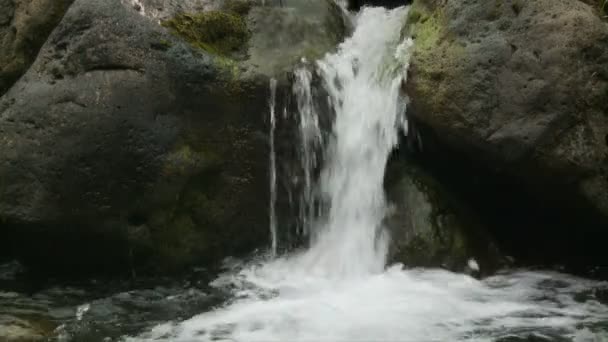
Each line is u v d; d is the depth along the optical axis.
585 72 5.80
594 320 5.24
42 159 5.90
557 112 5.78
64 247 6.08
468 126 6.02
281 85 6.48
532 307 5.49
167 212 6.23
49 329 5.20
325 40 7.03
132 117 5.95
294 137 6.62
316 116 6.67
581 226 6.17
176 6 6.60
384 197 6.49
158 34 6.11
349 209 6.62
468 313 5.36
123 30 6.01
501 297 5.70
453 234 6.21
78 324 5.30
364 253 6.38
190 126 6.23
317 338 4.95
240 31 6.72
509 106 5.90
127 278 6.29
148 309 5.62
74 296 5.91
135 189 6.03
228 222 6.55
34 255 6.18
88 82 5.94
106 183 5.94
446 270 6.12
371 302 5.59
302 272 6.38
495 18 6.10
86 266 6.22
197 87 6.21
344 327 5.13
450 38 6.23
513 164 5.97
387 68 6.71
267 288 6.02
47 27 6.67
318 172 6.78
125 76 5.96
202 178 6.39
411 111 6.42
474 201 6.62
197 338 5.01
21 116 5.99
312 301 5.68
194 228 6.42
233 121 6.43
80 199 5.91
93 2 6.05
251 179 6.57
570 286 5.96
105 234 6.04
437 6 6.54
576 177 5.84
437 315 5.32
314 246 6.70
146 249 6.22
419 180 6.47
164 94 6.07
